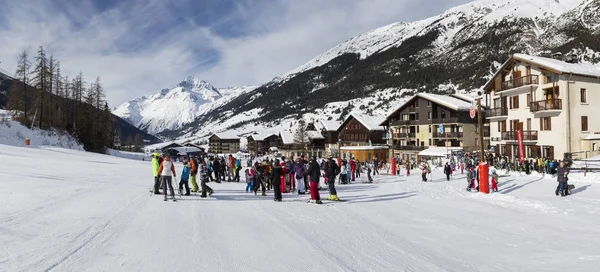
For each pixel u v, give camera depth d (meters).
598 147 36.59
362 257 7.46
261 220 10.74
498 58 184.12
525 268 7.00
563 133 36.28
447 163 28.08
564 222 11.14
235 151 149.88
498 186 22.08
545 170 29.77
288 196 16.89
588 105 36.91
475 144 61.97
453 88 168.62
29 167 25.03
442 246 8.45
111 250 7.48
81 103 80.69
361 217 11.70
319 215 11.80
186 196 15.49
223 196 16.05
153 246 7.82
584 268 6.96
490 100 47.06
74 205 12.15
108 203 12.82
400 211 12.98
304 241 8.50
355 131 83.81
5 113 73.94
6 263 6.62
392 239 8.98
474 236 9.42
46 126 65.94
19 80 62.81
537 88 39.22
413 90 185.38
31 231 8.77
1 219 9.75
